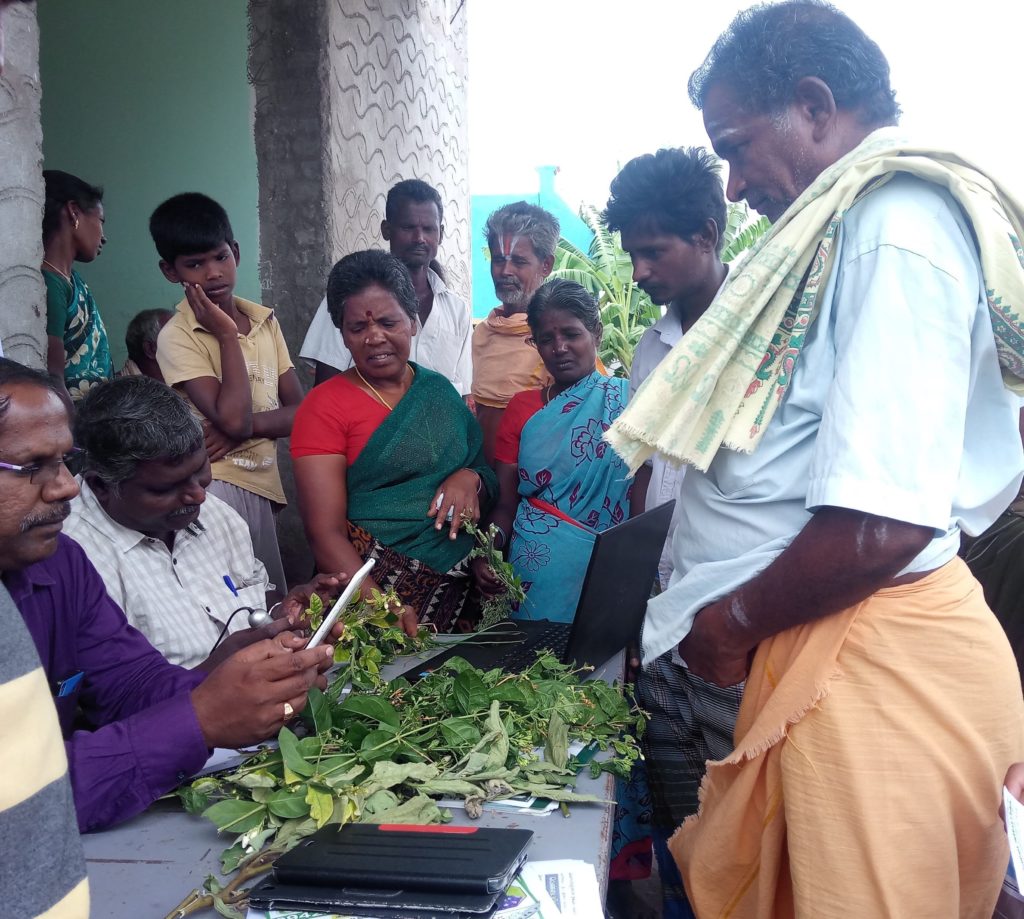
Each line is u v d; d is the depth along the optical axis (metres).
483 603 2.77
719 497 1.53
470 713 1.67
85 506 2.07
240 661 1.47
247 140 4.77
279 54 4.52
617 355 10.12
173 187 4.93
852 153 1.42
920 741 1.37
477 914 1.10
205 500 2.34
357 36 4.85
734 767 1.55
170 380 3.22
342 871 1.15
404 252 3.70
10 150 2.39
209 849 1.34
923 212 1.34
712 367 1.44
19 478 1.30
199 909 1.18
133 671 1.75
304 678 1.50
